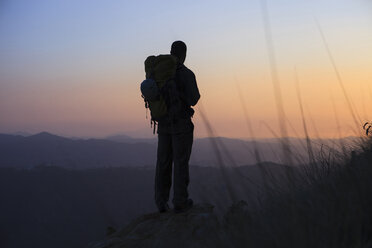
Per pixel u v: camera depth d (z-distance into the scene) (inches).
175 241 104.6
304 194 82.8
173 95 151.5
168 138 163.3
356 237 59.8
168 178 165.9
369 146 97.4
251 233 67.6
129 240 127.7
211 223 90.4
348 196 69.3
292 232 59.8
